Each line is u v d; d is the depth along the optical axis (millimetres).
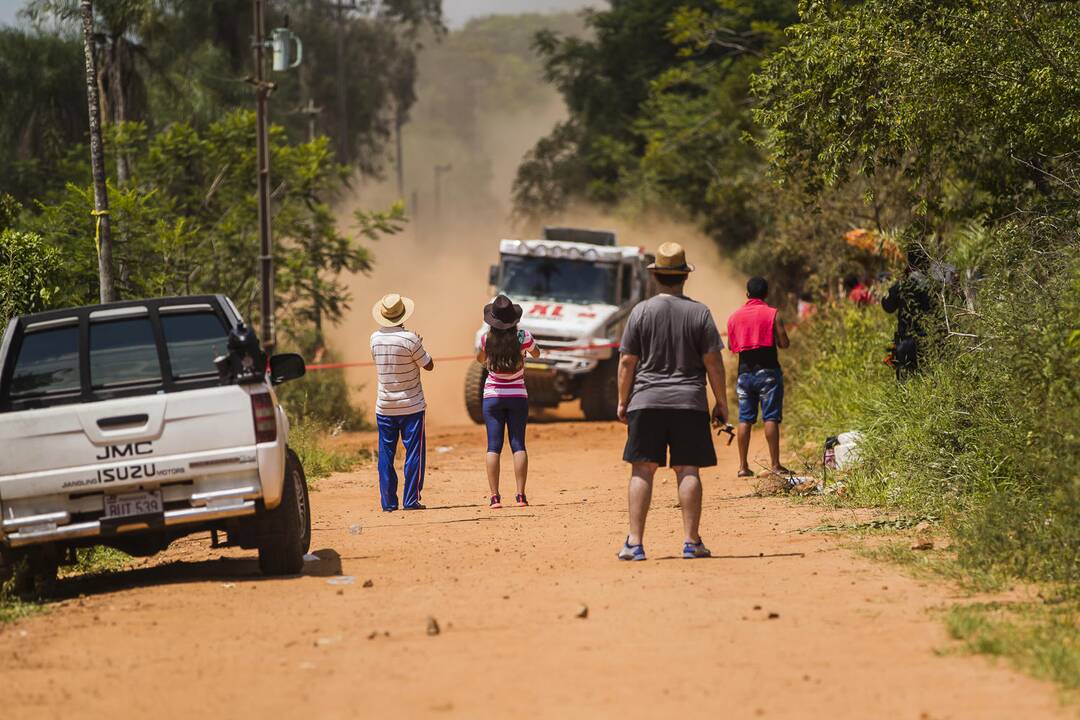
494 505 36250
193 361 24562
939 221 45281
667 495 37562
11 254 44281
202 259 79812
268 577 25281
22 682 16578
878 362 45938
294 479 25406
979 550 22328
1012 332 27453
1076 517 21656
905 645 16844
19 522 23516
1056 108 34906
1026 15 35625
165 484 23984
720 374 24281
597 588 21531
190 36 116625
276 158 86750
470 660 16641
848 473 35406
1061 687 14461
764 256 107812
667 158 122625
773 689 14922
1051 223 33031
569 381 71938
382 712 14406
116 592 24328
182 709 14922
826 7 41094
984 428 29484
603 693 14922
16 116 98938
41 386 24219
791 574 22500
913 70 36406
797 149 42781
